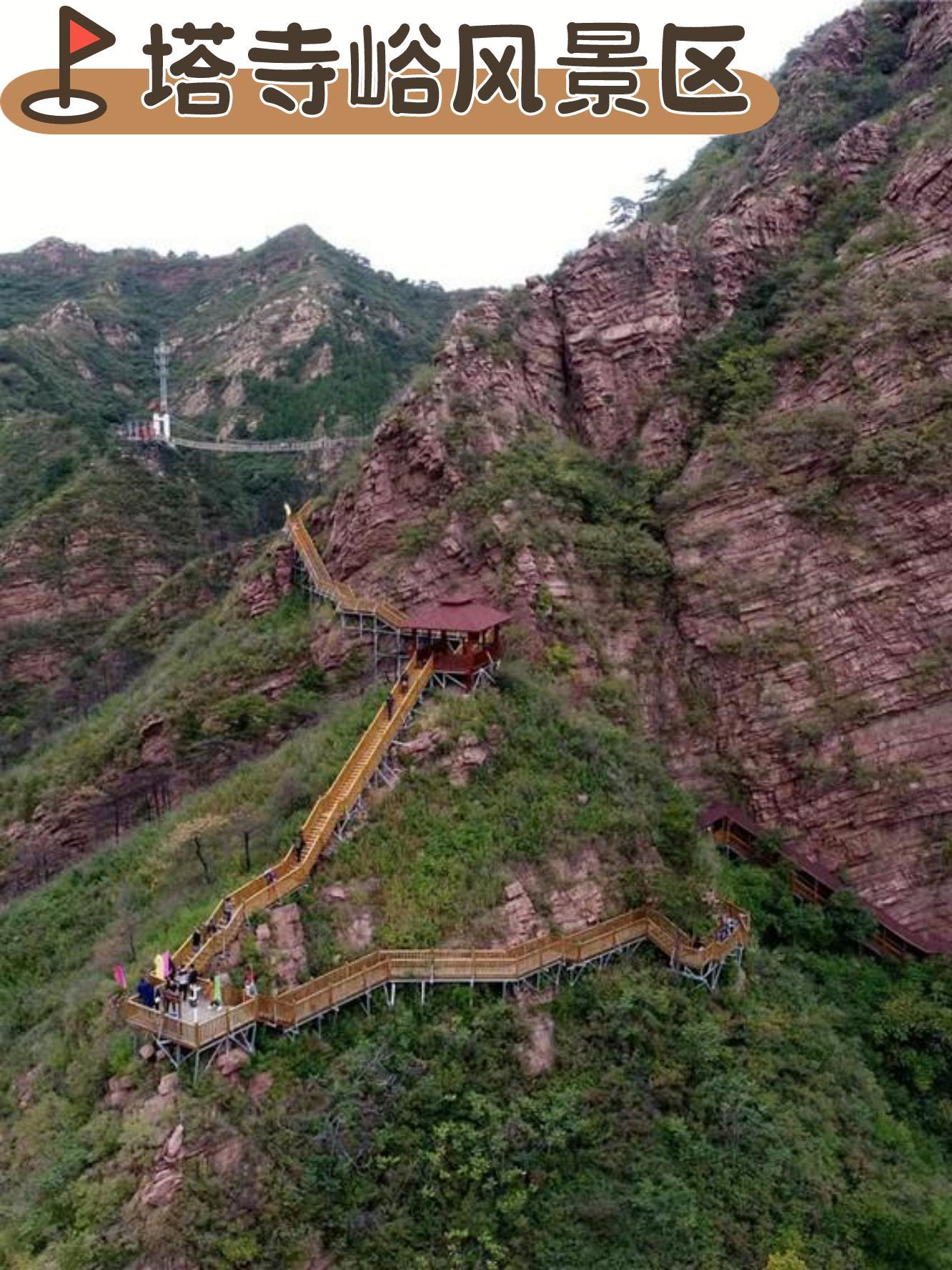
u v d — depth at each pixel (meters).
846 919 32.50
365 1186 21.36
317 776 30.91
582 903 27.86
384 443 42.62
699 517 39.25
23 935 35.00
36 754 52.56
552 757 31.05
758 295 45.66
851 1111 26.36
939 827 33.50
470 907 26.53
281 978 24.02
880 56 58.72
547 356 45.34
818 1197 23.69
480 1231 21.44
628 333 44.62
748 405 41.06
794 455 38.41
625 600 38.38
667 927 27.53
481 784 29.84
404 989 24.75
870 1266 22.91
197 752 40.38
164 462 93.88
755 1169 23.78
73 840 42.91
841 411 38.31
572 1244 21.78
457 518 39.22
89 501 82.94
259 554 59.41
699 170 69.69
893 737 34.34
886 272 41.31
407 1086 23.03
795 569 37.03
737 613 37.16
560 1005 25.73
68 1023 26.41
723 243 46.72
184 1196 19.91
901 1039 29.44
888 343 38.69
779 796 35.09
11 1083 26.23
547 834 28.81
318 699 39.62
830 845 34.38
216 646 46.34
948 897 32.97
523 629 36.12
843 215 45.94
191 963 23.31
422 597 38.81
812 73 60.69
